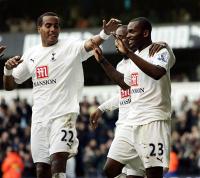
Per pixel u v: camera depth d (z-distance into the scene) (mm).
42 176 16828
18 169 38219
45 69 16812
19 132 41469
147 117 16266
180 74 54219
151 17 55625
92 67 55000
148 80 16281
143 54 16312
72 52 16828
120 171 16953
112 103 19078
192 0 55562
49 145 16734
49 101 16719
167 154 16266
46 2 57625
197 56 53875
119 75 16547
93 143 39656
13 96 50281
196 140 38844
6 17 57469
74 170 39094
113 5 56812
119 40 15383
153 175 16281
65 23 56500
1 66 54688
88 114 41219
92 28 53562
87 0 57250
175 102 47812
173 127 40375
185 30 51969
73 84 16828
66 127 16562
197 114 40625
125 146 16703
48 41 16875
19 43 54344
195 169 38094
